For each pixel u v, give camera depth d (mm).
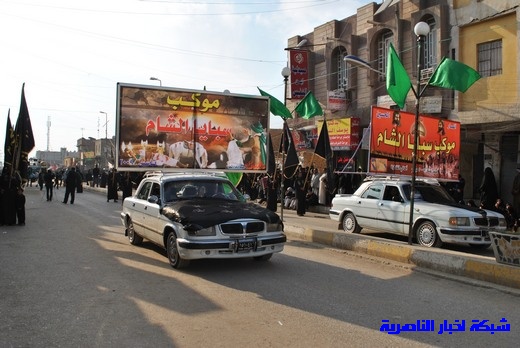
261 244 7574
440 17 18203
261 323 5145
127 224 10594
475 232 10047
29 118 13406
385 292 6641
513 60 16156
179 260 7672
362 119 21531
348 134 21484
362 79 22297
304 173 20938
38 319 5184
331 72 24141
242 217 7586
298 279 7301
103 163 67500
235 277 7355
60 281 6902
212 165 12859
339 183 19938
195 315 5391
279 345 4508
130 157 11891
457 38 17812
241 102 13258
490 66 16969
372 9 21859
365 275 7715
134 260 8555
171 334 4754
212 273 7605
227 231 7398
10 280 6926
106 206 21203
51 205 21000
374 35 21359
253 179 21844
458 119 17547
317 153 13750
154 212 8688
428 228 10641
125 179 22625
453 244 11453
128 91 11891
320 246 10625
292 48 25016
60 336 4668
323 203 19109
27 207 19578
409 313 5664
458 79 9961
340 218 13211
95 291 6367
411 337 4836
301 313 5547
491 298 6484
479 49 17328
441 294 6609
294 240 11578
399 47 20062
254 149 13430
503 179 16906
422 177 13180
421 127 13141
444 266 7992
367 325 5168
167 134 12312
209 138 12828
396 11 20281
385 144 12297
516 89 16062
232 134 13141
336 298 6234
